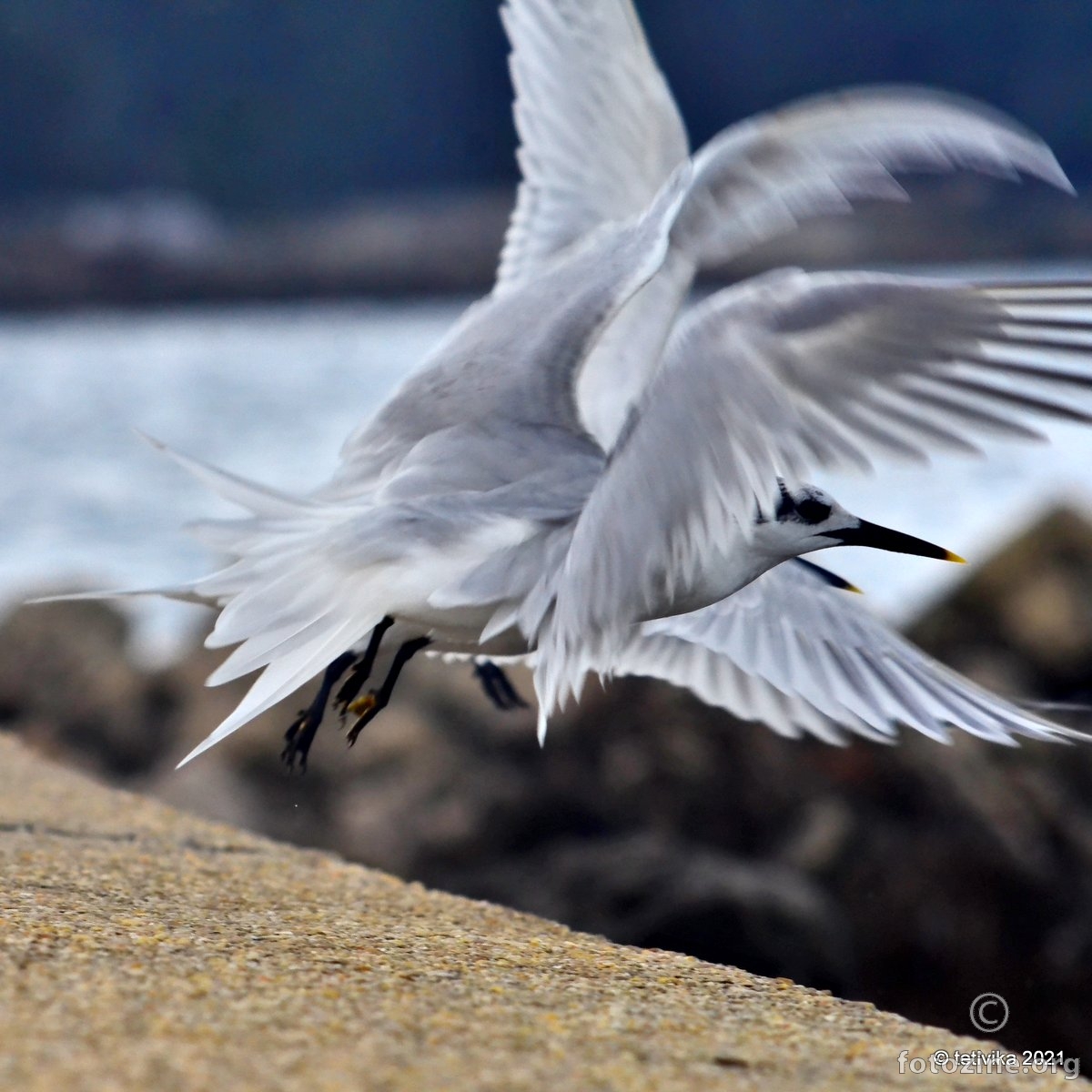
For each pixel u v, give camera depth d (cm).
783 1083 594
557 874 1352
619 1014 662
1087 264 5984
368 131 9312
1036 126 9388
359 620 726
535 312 813
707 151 705
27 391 3541
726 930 1292
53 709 1742
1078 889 1413
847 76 9319
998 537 1873
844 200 684
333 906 862
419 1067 570
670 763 1456
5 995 606
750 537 733
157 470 2709
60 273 6488
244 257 6912
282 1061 562
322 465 2711
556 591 724
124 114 8638
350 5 9375
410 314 5881
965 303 583
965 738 1476
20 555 2183
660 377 646
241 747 1520
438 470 778
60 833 1010
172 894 855
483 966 727
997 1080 620
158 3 8894
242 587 721
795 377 611
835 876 1409
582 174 915
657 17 8669
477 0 9306
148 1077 537
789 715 920
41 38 8369
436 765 1464
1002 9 9419
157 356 4328
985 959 1388
